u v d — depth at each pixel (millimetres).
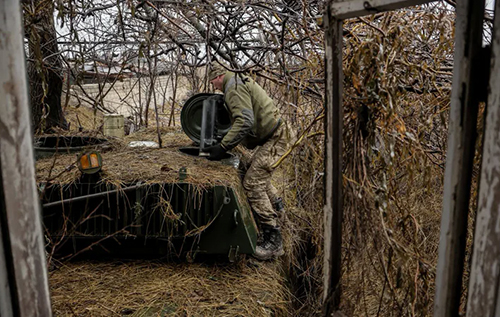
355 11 1272
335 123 1423
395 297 2010
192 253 3482
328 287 1525
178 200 3348
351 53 2154
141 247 3562
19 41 1031
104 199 3303
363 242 1965
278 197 4359
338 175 1458
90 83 8266
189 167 3697
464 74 1020
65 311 2867
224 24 2809
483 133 968
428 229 3623
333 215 1476
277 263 3963
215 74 3848
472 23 992
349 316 2107
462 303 2715
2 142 1056
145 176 3385
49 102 5168
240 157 4543
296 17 2562
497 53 926
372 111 1833
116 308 2932
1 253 1085
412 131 2508
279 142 3873
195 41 3221
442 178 3066
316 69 2918
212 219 3352
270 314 3033
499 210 945
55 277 3299
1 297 1084
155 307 2973
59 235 3271
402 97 2676
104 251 3590
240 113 3723
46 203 3211
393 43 1984
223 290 3258
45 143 4387
